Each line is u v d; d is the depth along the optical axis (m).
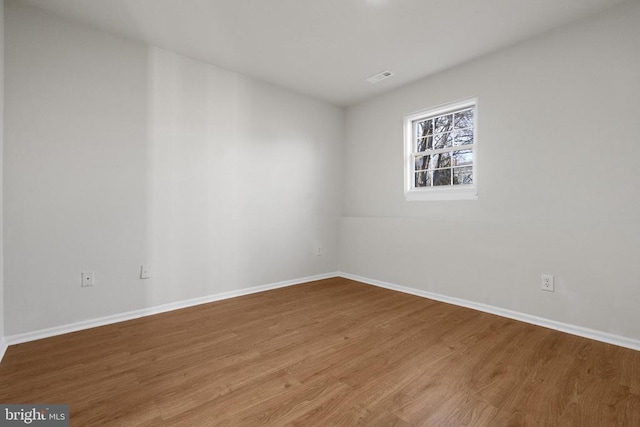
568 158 2.33
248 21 2.32
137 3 2.11
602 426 1.25
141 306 2.60
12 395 1.46
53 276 2.21
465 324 2.42
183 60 2.83
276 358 1.84
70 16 2.24
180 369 1.71
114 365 1.75
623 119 2.10
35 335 2.13
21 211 2.09
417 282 3.29
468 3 2.10
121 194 2.50
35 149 2.14
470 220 2.92
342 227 4.18
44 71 2.17
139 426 1.25
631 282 2.01
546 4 2.11
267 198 3.46
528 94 2.54
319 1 2.09
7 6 2.04
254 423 1.27
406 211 3.50
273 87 3.49
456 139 3.17
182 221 2.84
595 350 1.96
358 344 2.04
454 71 3.05
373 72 3.17
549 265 2.36
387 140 3.71
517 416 1.32
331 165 4.13
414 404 1.40
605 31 2.17
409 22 2.33
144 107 2.62
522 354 1.90
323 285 3.71
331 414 1.33
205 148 2.98
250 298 3.14
